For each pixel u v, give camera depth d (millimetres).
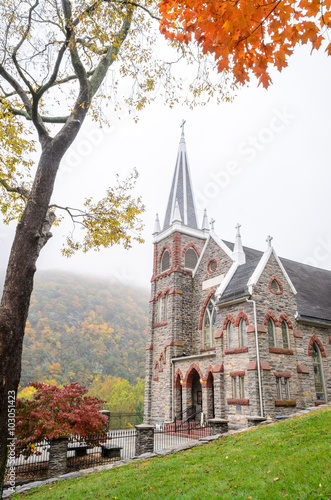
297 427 12398
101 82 10117
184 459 11305
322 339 25344
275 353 21641
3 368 5957
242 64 5453
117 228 13141
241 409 20812
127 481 9789
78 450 17391
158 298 36281
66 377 100938
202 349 30719
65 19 8852
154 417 31422
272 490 7234
